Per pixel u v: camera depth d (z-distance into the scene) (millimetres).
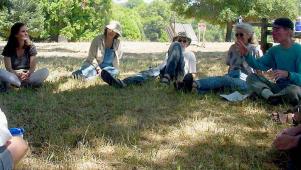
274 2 38406
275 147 3857
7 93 6293
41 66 9859
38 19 33531
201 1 39500
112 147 4113
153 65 10227
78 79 7418
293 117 4496
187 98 6078
